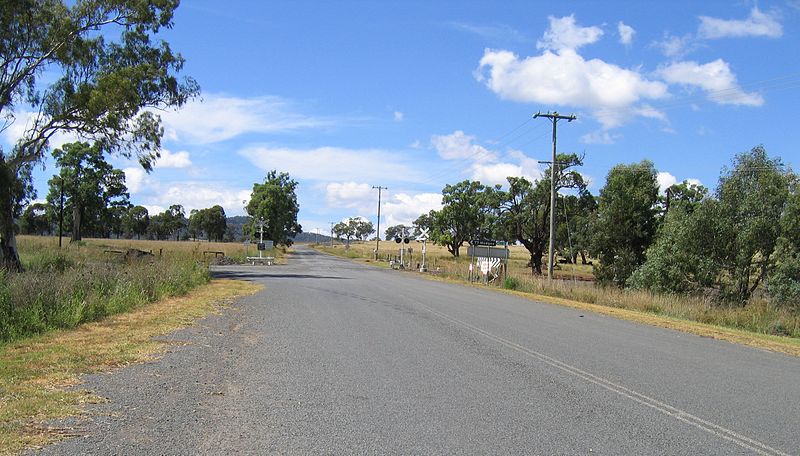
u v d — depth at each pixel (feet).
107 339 33.32
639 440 18.52
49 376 23.97
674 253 97.45
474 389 24.56
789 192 94.07
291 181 359.66
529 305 66.39
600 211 145.89
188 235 550.77
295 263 185.88
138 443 16.75
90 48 104.88
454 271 143.95
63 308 39.45
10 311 35.91
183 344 32.89
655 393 24.99
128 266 69.05
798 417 21.93
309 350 32.48
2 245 94.79
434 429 18.90
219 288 73.20
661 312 73.20
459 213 256.32
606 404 22.82
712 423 20.79
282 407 21.04
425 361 30.19
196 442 17.04
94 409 19.81
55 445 16.26
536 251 205.36
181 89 114.42
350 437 17.89
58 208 257.96
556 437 18.51
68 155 250.98
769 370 31.60
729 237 94.38
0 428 17.37
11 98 100.78
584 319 53.78
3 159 98.27
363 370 27.63
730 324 67.62
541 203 202.80
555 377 27.43
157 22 110.01
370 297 67.36
